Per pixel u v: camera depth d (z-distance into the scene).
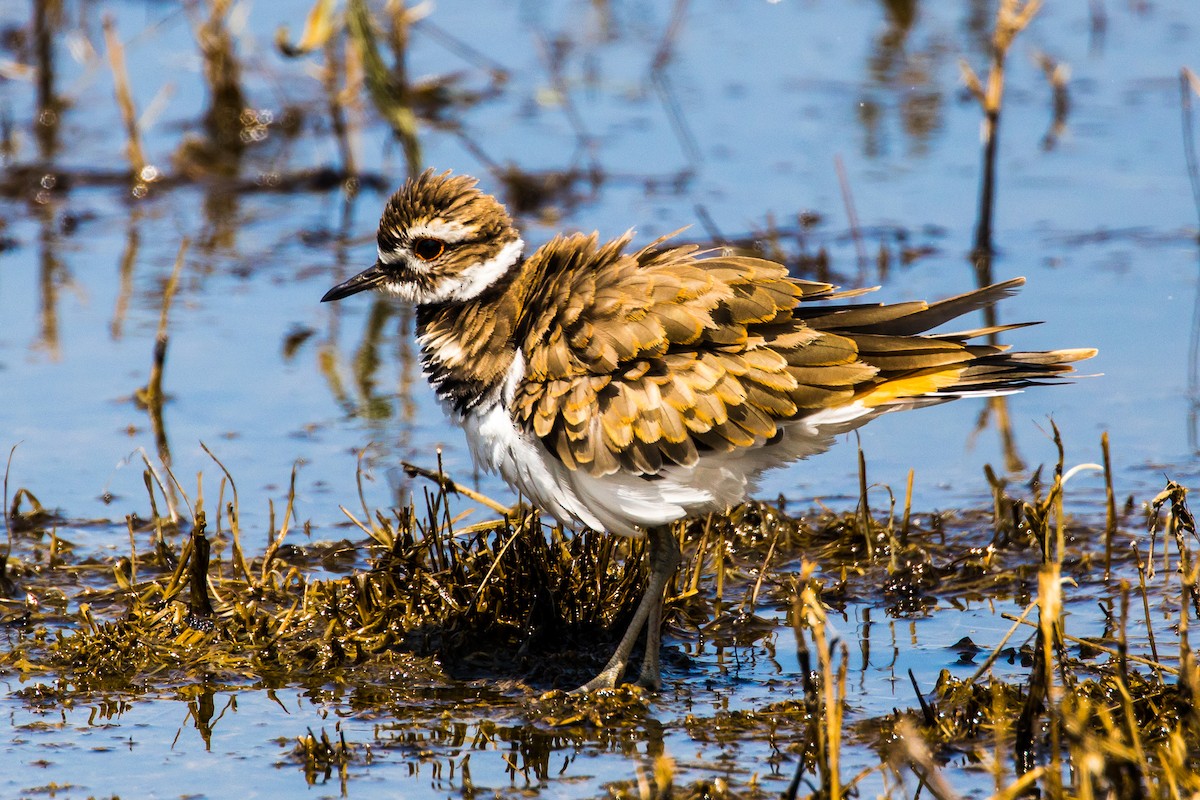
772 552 10.77
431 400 14.28
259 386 14.49
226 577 11.02
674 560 9.58
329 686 9.52
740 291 9.11
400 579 10.26
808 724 8.16
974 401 14.24
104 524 12.02
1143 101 20.77
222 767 8.54
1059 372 9.06
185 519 12.05
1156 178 18.64
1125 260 16.47
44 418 13.77
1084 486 12.28
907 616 10.45
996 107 16.52
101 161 19.77
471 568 10.20
